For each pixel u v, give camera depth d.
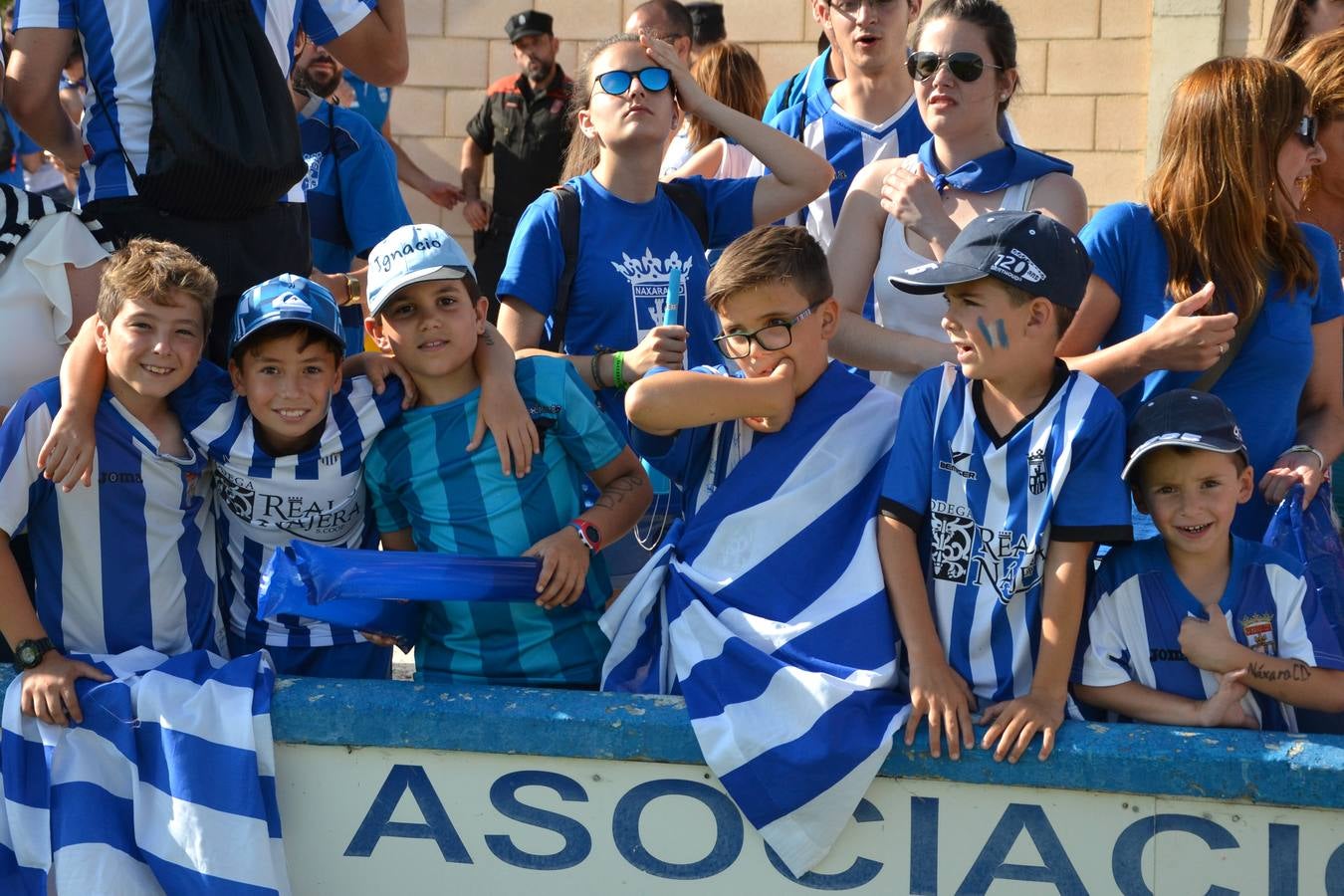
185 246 3.46
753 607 2.92
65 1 3.43
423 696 2.92
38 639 3.00
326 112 4.55
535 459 3.17
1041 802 2.70
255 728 2.92
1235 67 3.04
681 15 5.14
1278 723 2.87
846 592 2.90
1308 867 2.62
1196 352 2.93
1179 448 2.74
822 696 2.74
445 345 3.08
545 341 3.74
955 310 2.83
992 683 2.84
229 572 3.29
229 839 2.87
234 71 3.39
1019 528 2.83
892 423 3.04
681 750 2.81
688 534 3.05
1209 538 2.77
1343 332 3.26
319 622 3.27
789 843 2.74
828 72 4.58
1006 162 3.59
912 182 3.48
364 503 3.28
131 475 3.10
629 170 3.69
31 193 3.44
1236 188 3.01
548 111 6.63
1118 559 2.89
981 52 3.55
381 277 3.08
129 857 2.91
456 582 3.00
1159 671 2.82
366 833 2.94
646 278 3.67
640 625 3.03
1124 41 6.82
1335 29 3.78
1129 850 2.68
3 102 3.50
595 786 2.86
